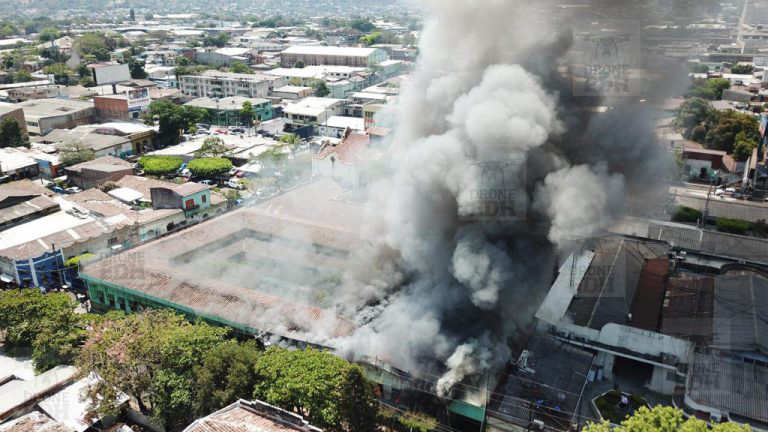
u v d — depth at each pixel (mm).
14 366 35750
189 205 59406
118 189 65062
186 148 84938
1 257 46000
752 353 31531
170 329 31734
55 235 49719
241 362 28844
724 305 36031
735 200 65375
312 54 170750
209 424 23953
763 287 37531
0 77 139750
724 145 78125
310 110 105812
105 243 51719
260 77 126625
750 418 28016
